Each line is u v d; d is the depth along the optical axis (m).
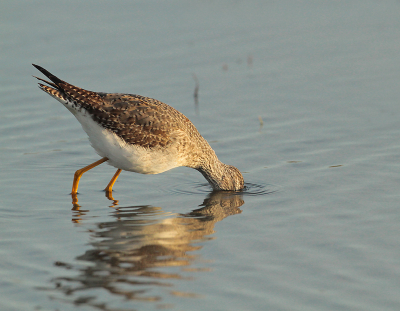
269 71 21.73
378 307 8.54
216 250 10.43
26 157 15.78
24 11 26.62
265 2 28.98
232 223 11.80
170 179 15.15
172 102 19.34
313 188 13.60
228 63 22.41
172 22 26.03
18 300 8.68
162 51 23.20
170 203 13.23
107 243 10.73
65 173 15.04
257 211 12.48
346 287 9.09
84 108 13.00
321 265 9.78
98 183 14.58
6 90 20.05
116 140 13.04
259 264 9.85
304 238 10.88
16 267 9.74
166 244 10.70
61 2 27.98
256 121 18.06
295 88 20.31
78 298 8.73
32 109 18.97
